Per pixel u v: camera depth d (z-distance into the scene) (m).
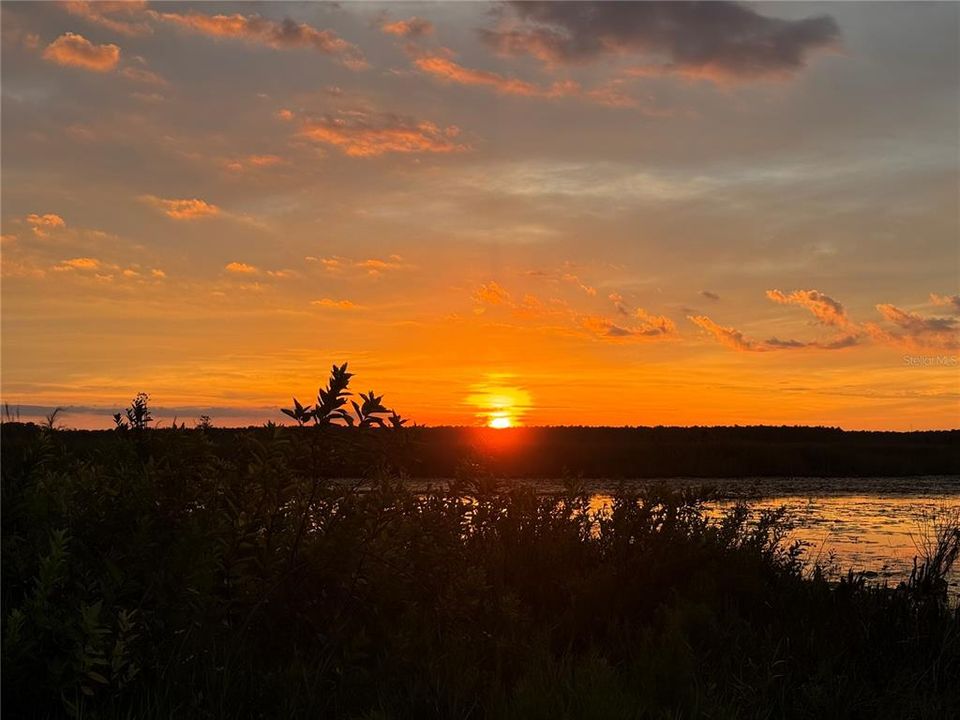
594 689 4.05
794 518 14.64
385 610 5.44
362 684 4.51
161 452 6.11
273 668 4.74
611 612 6.50
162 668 4.35
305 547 5.27
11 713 4.07
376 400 5.23
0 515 5.21
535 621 6.21
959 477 30.09
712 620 5.84
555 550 7.24
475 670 4.74
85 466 6.40
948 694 5.21
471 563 6.66
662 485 7.93
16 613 4.07
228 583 5.00
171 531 5.02
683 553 7.29
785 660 5.39
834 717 4.79
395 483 5.72
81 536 5.05
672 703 4.58
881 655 5.85
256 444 5.44
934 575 7.39
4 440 5.99
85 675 4.04
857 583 7.57
